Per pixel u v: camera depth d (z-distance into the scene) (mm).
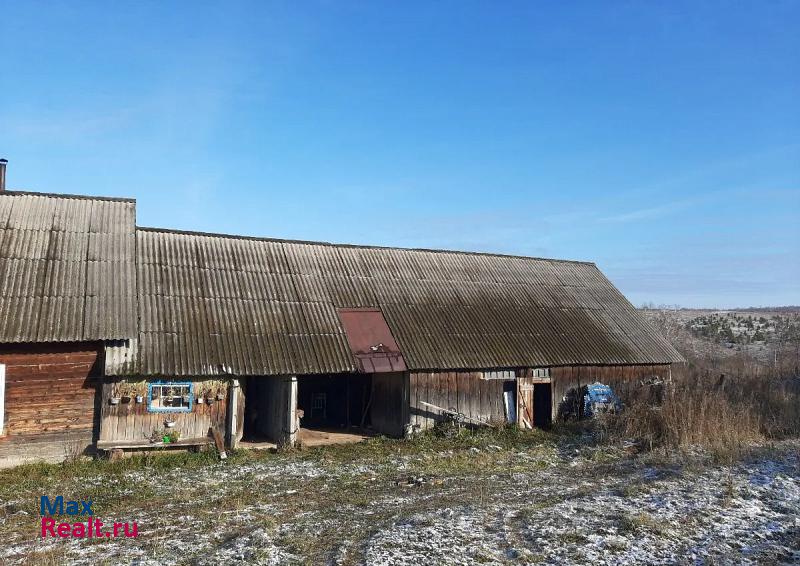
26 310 14469
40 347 14266
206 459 14758
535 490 12117
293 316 18391
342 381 21250
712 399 17797
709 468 13211
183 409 15570
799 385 22594
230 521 10023
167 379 15430
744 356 38969
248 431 18500
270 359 16594
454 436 17922
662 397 20016
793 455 14281
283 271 20156
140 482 12773
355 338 18422
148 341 15641
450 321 20625
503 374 19766
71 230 17516
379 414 19391
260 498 11617
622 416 17922
